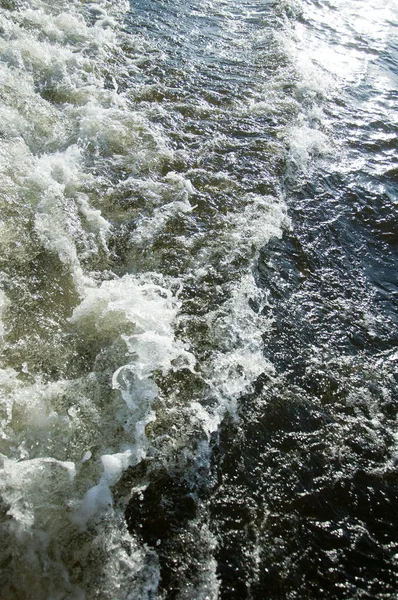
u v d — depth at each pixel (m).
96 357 3.30
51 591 2.35
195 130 5.66
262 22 8.50
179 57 6.95
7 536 2.44
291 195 5.13
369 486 3.00
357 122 6.56
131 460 2.85
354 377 3.60
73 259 3.88
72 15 7.21
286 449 3.10
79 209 4.30
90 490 2.68
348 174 5.63
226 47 7.51
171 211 4.56
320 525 2.79
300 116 6.30
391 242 4.93
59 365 3.21
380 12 10.26
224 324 3.72
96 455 2.83
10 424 2.83
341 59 8.08
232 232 4.50
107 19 7.42
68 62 6.11
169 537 2.61
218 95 6.34
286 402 3.34
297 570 2.59
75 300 3.63
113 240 4.17
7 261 3.71
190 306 3.79
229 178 5.11
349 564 2.65
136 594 2.39
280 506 2.83
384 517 2.88
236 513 2.76
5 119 4.84
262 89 6.66
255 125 5.95
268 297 4.03
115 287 3.75
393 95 7.41
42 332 3.36
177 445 2.98
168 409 3.13
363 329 3.98
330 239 4.75
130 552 2.52
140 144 5.22
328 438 3.20
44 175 4.42
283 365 3.57
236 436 3.10
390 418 3.38
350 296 4.25
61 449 2.81
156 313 3.63
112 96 5.80
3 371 3.06
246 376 3.43
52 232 4.00
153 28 7.54
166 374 3.30
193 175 5.04
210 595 2.44
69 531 2.53
